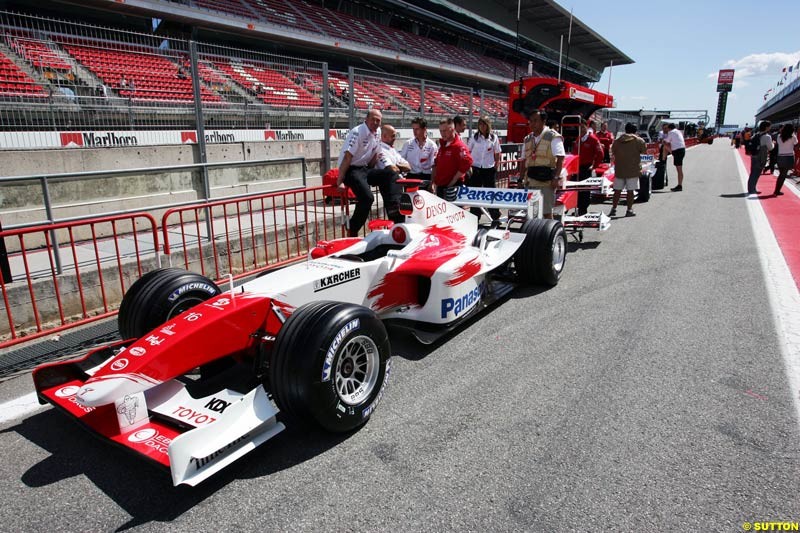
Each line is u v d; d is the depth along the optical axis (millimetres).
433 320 4145
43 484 2602
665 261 6668
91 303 5074
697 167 22422
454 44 33844
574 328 4500
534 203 5926
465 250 4594
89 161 7621
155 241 4953
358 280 3752
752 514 2295
